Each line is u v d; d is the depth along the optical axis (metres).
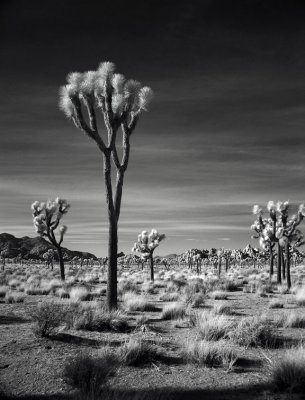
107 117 12.73
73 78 11.65
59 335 8.70
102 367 5.96
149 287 22.36
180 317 11.83
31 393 5.58
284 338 9.00
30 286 21.31
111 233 12.59
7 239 198.00
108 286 12.55
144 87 12.78
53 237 28.47
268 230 27.34
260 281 28.70
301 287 22.86
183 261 117.25
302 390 5.69
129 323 11.00
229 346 7.80
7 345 7.96
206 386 5.91
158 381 6.11
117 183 12.91
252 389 5.79
